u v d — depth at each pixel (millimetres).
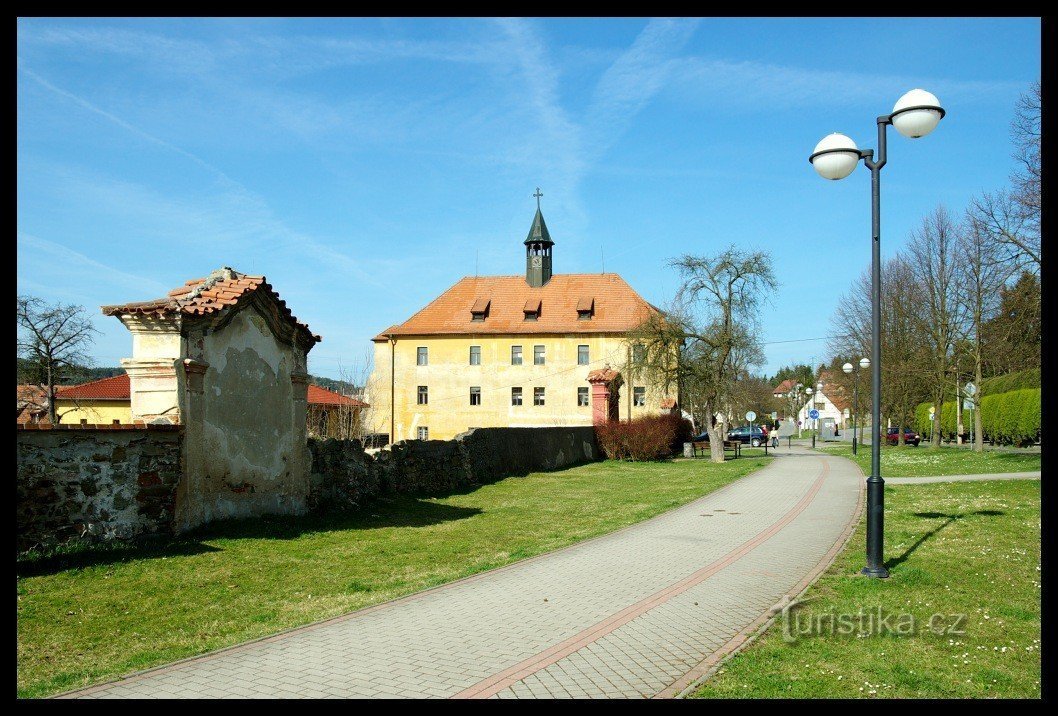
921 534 11836
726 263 37625
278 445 14000
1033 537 11391
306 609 8102
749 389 61156
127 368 11570
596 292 60312
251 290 12961
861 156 9797
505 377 58250
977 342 33688
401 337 59781
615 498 19484
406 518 15500
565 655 6379
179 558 10195
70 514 9930
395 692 5488
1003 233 23094
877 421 9422
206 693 5461
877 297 9656
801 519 14633
